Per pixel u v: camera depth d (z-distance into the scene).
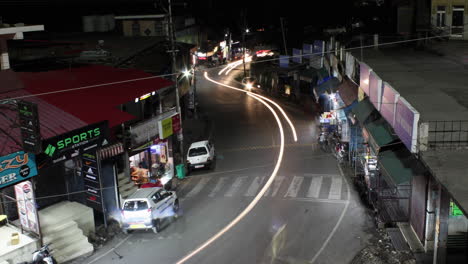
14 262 17.19
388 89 19.70
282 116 44.88
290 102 52.62
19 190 18.38
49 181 21.50
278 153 32.53
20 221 18.75
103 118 21.39
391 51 33.16
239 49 94.88
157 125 27.62
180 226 21.48
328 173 27.69
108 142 21.02
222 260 17.95
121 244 20.00
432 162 14.53
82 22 49.56
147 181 26.33
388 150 19.31
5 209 20.06
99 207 21.45
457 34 34.44
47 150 18.28
